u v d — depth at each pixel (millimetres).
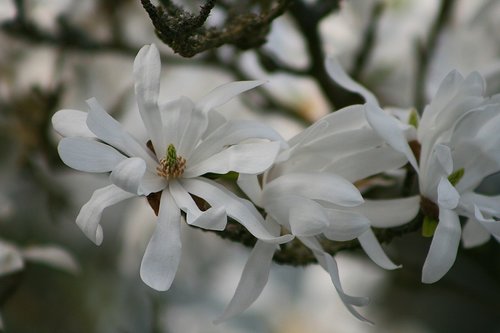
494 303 1042
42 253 1004
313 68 1009
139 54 809
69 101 1107
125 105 1099
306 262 854
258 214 796
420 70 1021
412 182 870
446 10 1034
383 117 812
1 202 1080
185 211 791
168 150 802
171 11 827
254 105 1092
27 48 1103
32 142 1077
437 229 812
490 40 1097
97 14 1082
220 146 807
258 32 854
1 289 953
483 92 821
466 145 828
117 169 769
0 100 1080
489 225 805
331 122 816
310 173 803
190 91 1113
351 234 794
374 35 1028
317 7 976
